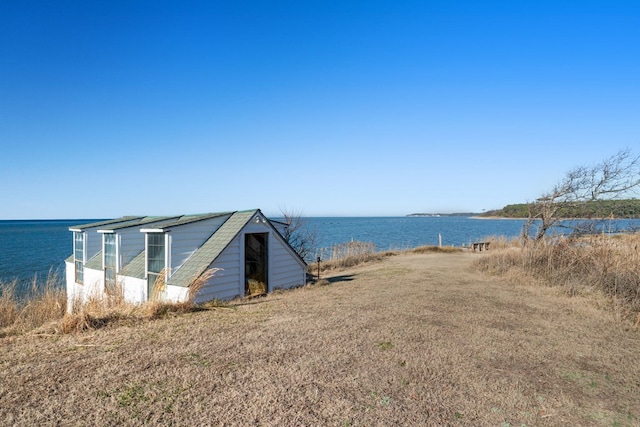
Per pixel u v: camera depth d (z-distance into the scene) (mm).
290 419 3301
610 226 14180
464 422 3369
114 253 12086
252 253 12195
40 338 5500
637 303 7934
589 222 14500
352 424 3258
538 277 11570
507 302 8422
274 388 3877
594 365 4816
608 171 15227
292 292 10531
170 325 6238
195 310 7562
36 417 3262
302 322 6441
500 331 6121
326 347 5145
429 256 20719
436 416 3449
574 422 3451
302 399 3660
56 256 31828
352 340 5453
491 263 14117
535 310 7727
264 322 6461
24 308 8078
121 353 4840
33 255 32562
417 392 3906
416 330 6008
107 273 12406
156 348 5039
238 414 3363
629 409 3705
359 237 49188
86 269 13656
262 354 4852
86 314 6199
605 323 6828
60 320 6262
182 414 3346
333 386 3967
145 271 10859
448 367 4574
